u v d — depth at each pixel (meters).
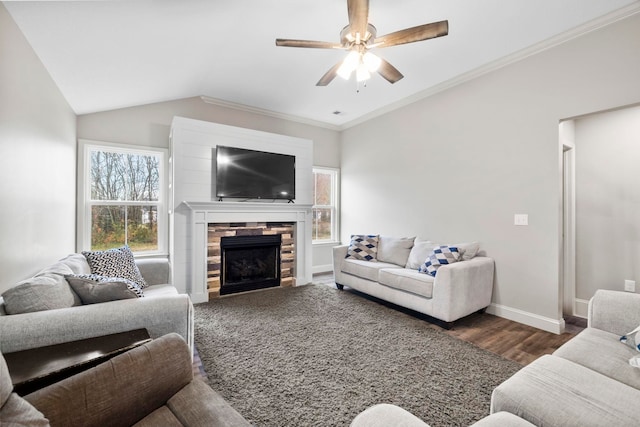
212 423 0.94
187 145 3.64
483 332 2.77
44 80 2.29
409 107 4.25
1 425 0.71
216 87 3.87
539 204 2.90
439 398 1.78
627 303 1.66
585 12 2.40
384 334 2.68
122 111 3.74
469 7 2.32
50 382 1.10
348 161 5.43
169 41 2.48
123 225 3.82
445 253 3.12
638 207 2.93
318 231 5.54
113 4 1.83
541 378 1.22
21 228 1.86
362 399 1.77
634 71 2.35
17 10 1.69
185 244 3.62
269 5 2.23
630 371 1.30
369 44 2.14
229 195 3.84
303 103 4.45
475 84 3.43
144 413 1.03
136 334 1.48
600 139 3.15
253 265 4.23
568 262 3.32
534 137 2.93
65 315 1.43
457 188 3.63
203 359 2.21
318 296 3.86
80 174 3.46
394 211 4.52
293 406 1.70
